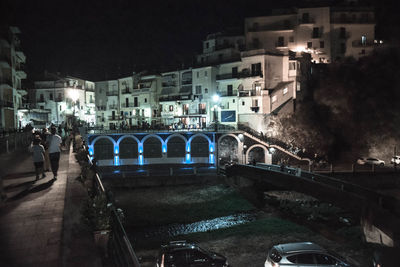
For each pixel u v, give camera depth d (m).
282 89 52.31
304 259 13.58
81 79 75.12
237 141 49.47
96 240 7.59
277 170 37.19
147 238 23.59
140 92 67.38
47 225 8.35
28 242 7.26
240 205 31.56
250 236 22.58
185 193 36.53
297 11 63.25
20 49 49.38
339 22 62.56
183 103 61.22
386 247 16.80
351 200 24.47
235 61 56.12
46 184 12.84
